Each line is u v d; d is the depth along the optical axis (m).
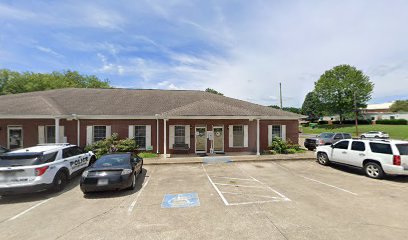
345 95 52.00
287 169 11.41
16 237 4.74
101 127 15.63
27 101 15.41
